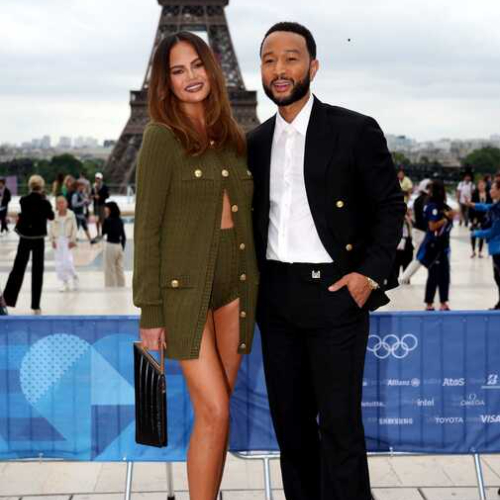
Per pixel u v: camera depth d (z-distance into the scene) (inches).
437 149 5866.1
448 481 206.5
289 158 153.9
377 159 150.9
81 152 7037.4
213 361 149.7
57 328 185.5
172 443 190.5
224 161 150.0
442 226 493.0
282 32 152.3
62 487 203.5
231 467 219.5
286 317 156.6
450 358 188.5
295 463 170.4
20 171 3368.6
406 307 516.1
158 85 146.8
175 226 146.2
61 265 591.8
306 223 153.6
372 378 188.9
